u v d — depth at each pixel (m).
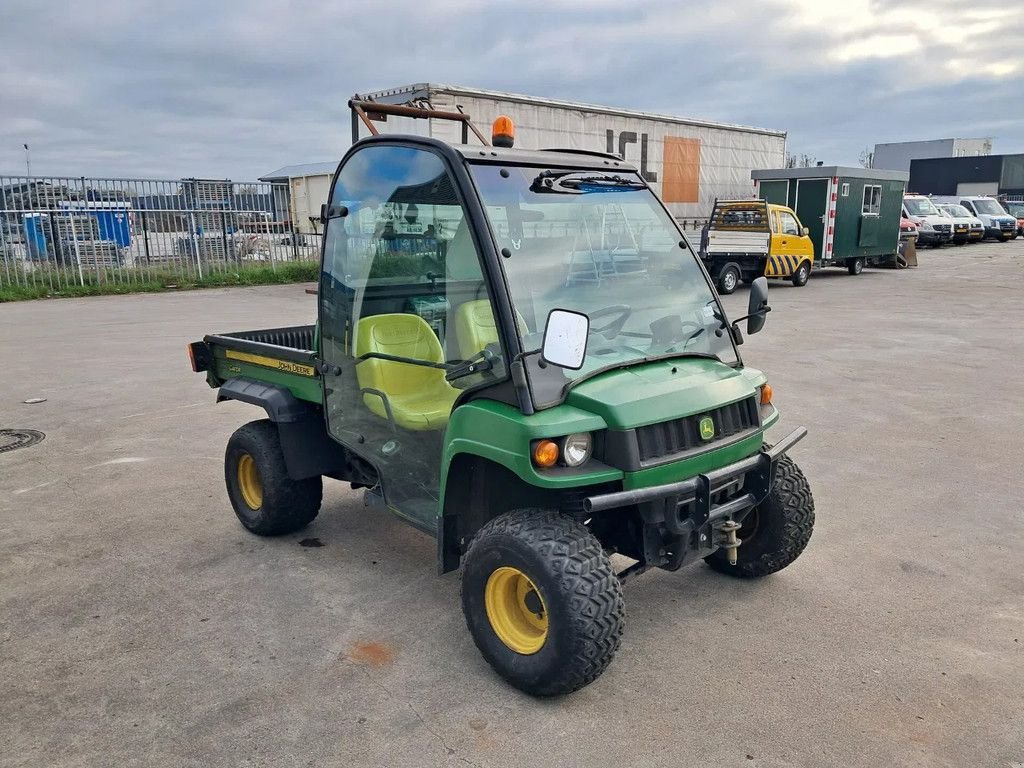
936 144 51.06
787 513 3.80
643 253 3.54
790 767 2.71
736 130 20.22
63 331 11.88
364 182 3.63
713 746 2.82
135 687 3.17
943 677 3.24
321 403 4.14
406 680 3.22
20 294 16.20
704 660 3.36
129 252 18.05
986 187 44.28
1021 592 3.95
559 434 2.78
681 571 4.20
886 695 3.12
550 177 3.36
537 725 2.94
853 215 19.75
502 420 2.88
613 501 2.79
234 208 19.23
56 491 5.36
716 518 3.17
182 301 15.70
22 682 3.21
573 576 2.86
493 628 3.16
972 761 2.75
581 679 2.93
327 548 4.51
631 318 3.32
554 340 2.63
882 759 2.76
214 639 3.53
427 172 3.28
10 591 3.97
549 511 3.09
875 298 15.58
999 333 11.32
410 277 3.45
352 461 4.30
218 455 6.11
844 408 7.32
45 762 2.74
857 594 3.93
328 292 3.93
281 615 3.75
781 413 7.14
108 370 9.05
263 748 2.81
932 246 30.23
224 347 4.88
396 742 2.85
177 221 18.52
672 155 18.47
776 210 17.20
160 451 6.20
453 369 3.14
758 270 16.81
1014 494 5.23
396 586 4.04
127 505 5.12
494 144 3.60
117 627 3.63
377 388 3.68
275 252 19.92
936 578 4.10
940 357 9.64
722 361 3.52
